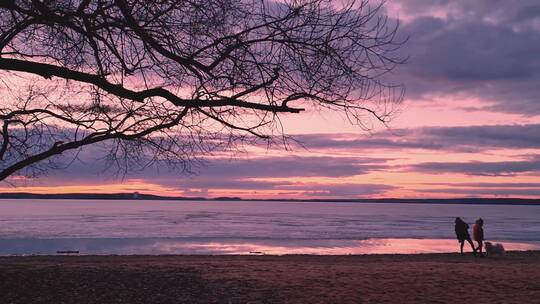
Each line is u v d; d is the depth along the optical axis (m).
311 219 110.69
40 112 5.53
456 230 23.88
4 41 4.38
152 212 154.50
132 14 4.11
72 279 10.96
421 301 9.10
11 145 5.70
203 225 74.06
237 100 3.88
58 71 3.90
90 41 4.10
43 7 3.87
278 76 4.00
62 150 4.66
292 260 20.50
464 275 12.59
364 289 10.34
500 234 58.69
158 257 22.55
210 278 11.69
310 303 8.88
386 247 37.41
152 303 8.63
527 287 10.66
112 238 44.88
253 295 9.58
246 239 44.91
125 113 5.03
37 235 49.09
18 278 10.79
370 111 3.92
